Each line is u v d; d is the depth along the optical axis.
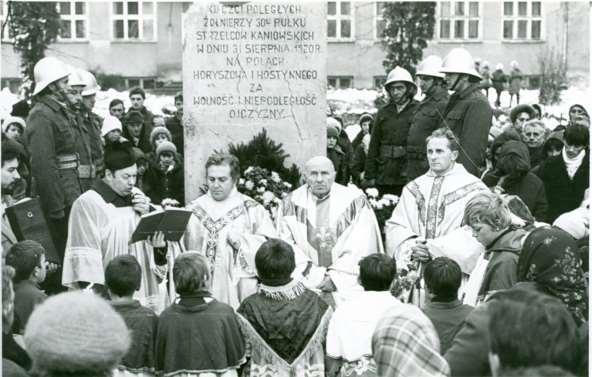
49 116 9.69
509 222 6.88
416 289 8.52
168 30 16.98
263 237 8.87
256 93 10.47
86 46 16.70
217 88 10.45
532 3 17.91
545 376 3.30
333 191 9.04
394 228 8.95
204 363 6.83
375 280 6.75
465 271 8.35
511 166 9.91
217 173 8.93
